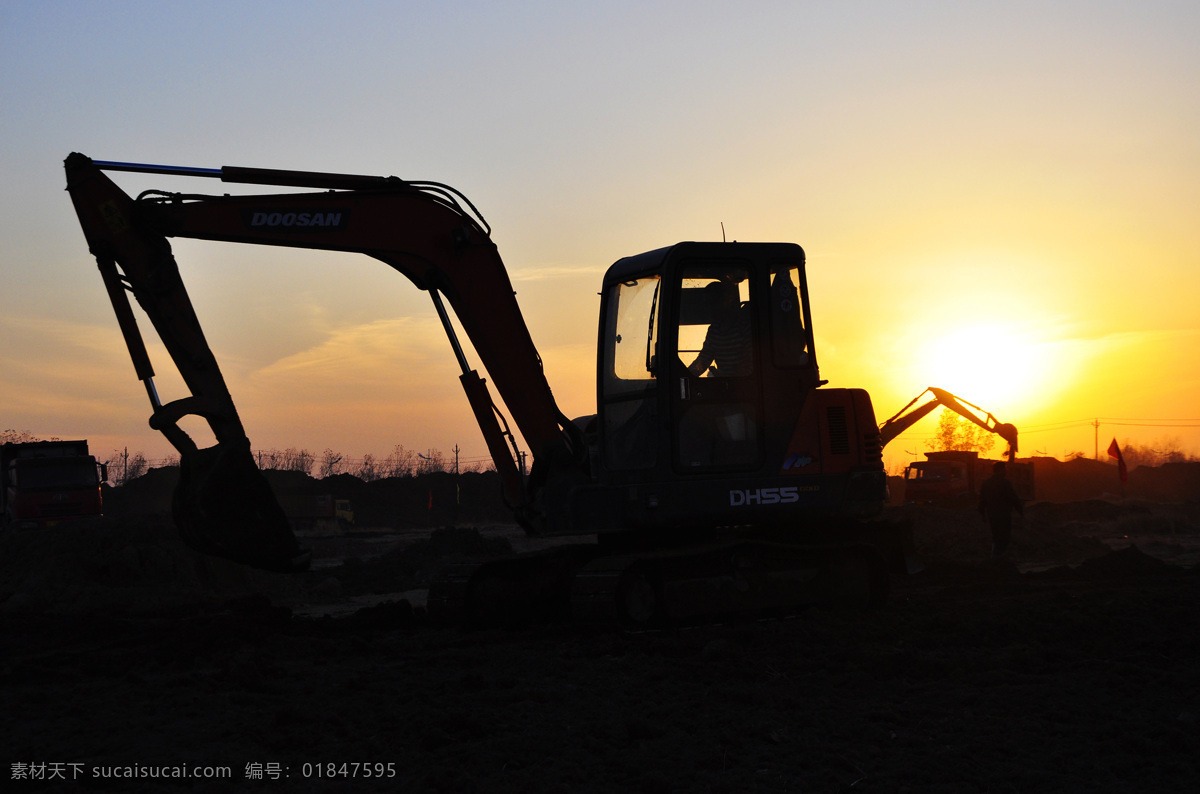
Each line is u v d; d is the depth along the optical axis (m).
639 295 8.70
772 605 8.99
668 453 8.24
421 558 17.94
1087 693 6.03
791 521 9.12
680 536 8.84
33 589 13.06
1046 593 10.47
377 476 80.38
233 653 7.24
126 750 4.88
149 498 48.88
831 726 5.30
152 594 12.88
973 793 4.34
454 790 4.32
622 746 5.01
